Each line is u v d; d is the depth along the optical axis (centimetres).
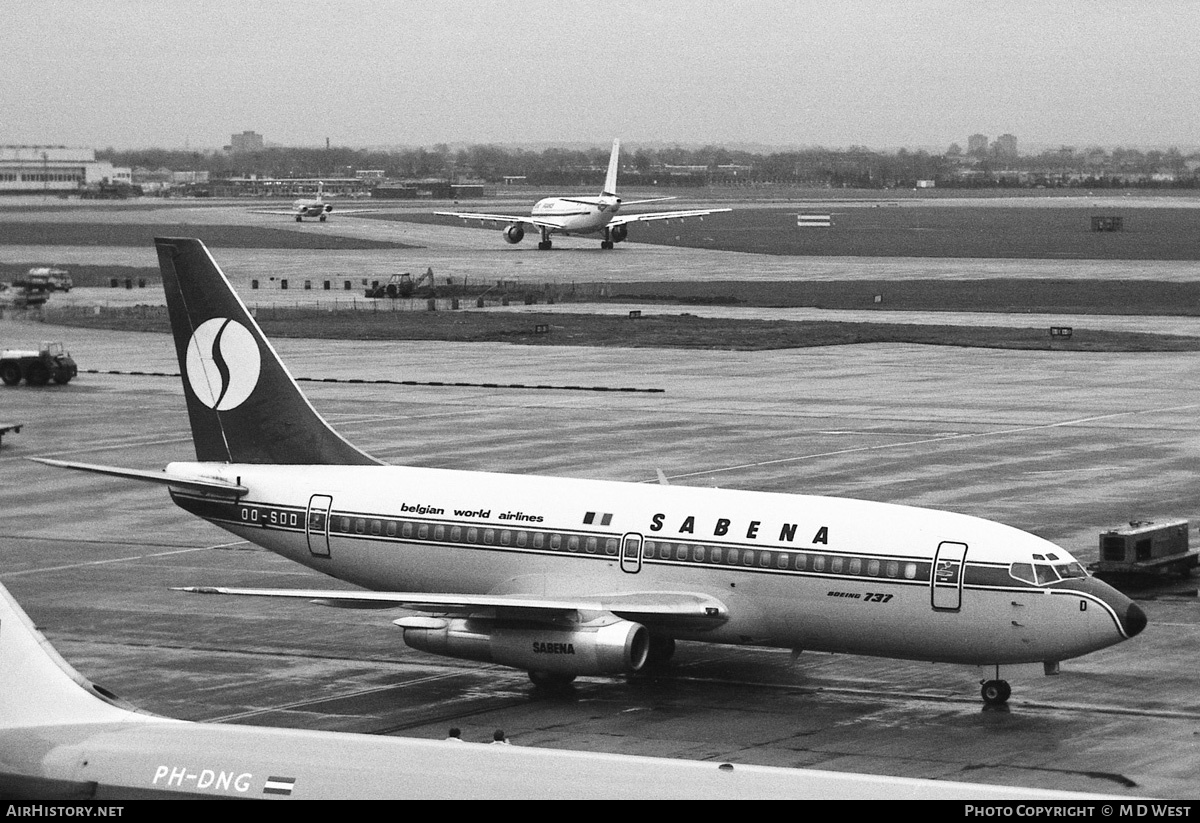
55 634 16875
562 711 13900
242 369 16438
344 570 15875
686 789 6888
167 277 16488
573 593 14775
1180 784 11631
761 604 14138
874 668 15350
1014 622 13200
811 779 6925
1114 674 14925
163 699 14412
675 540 14450
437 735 13175
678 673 15225
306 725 13538
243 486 16212
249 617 17675
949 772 11975
